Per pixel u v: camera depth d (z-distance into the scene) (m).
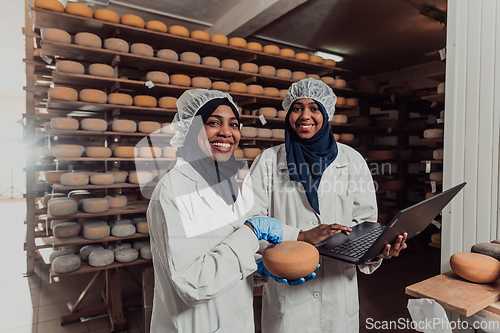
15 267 3.03
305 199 1.19
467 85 1.46
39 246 2.87
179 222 0.67
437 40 3.90
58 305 2.30
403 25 3.45
